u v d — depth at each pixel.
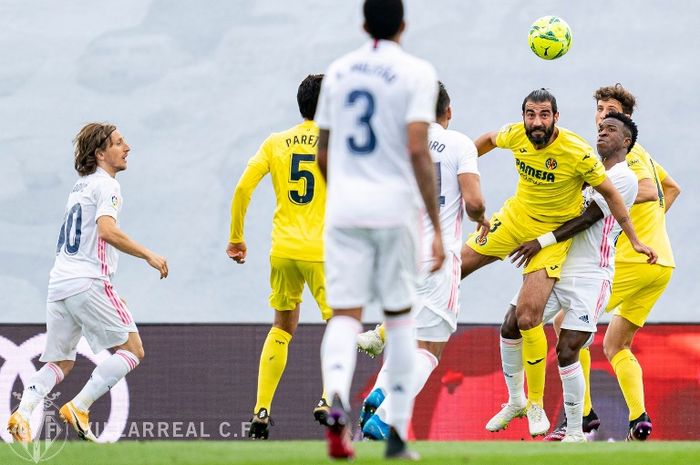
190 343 34.41
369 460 16.11
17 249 43.38
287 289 27.00
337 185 15.62
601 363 33.84
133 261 43.06
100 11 46.19
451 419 33.75
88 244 26.97
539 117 26.14
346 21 45.72
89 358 34.22
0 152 44.50
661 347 34.22
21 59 45.56
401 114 15.49
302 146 26.44
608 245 27.45
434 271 15.84
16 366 33.91
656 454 17.84
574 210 27.17
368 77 15.59
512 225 27.83
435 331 23.98
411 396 16.38
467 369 33.88
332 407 15.20
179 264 43.06
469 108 44.16
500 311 41.56
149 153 44.44
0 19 45.97
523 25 45.03
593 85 44.34
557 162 26.47
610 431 33.72
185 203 43.84
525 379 32.94
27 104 45.00
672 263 29.73
